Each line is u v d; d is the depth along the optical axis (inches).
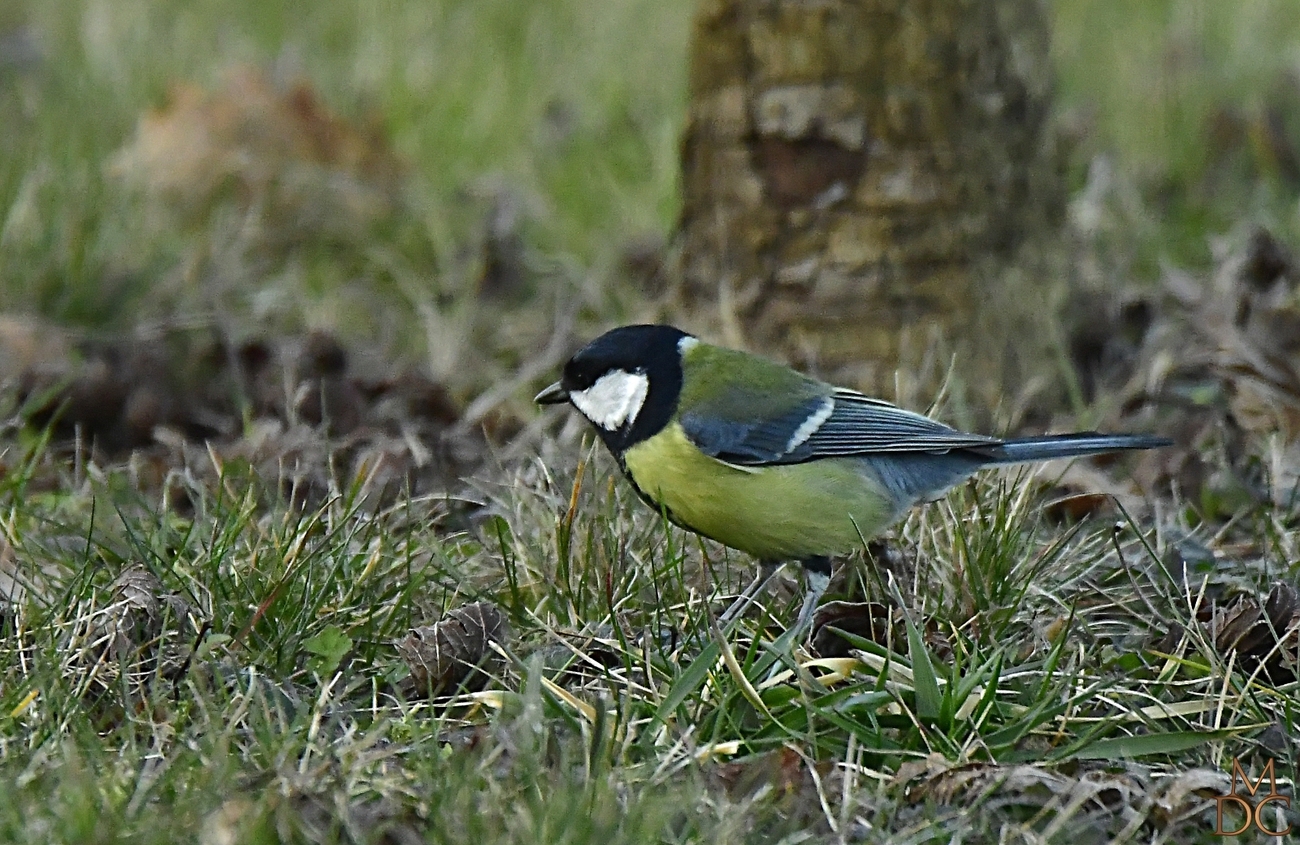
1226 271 500.7
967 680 289.7
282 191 585.3
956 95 445.4
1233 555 370.0
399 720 289.4
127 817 247.4
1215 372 452.4
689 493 345.7
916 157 446.3
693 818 251.6
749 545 349.7
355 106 647.1
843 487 343.0
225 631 321.4
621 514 369.1
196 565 335.3
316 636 305.0
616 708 285.1
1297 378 444.8
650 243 565.3
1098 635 329.7
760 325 465.1
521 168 618.8
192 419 454.6
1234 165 617.9
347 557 344.5
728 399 342.6
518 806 249.0
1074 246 478.6
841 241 453.1
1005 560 342.3
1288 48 692.7
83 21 708.7
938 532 362.6
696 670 287.6
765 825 258.4
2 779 260.1
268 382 468.1
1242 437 427.5
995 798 268.1
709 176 471.2
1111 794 269.6
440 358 495.8
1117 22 732.7
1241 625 317.1
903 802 269.1
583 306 529.7
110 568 346.6
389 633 327.3
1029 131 459.2
